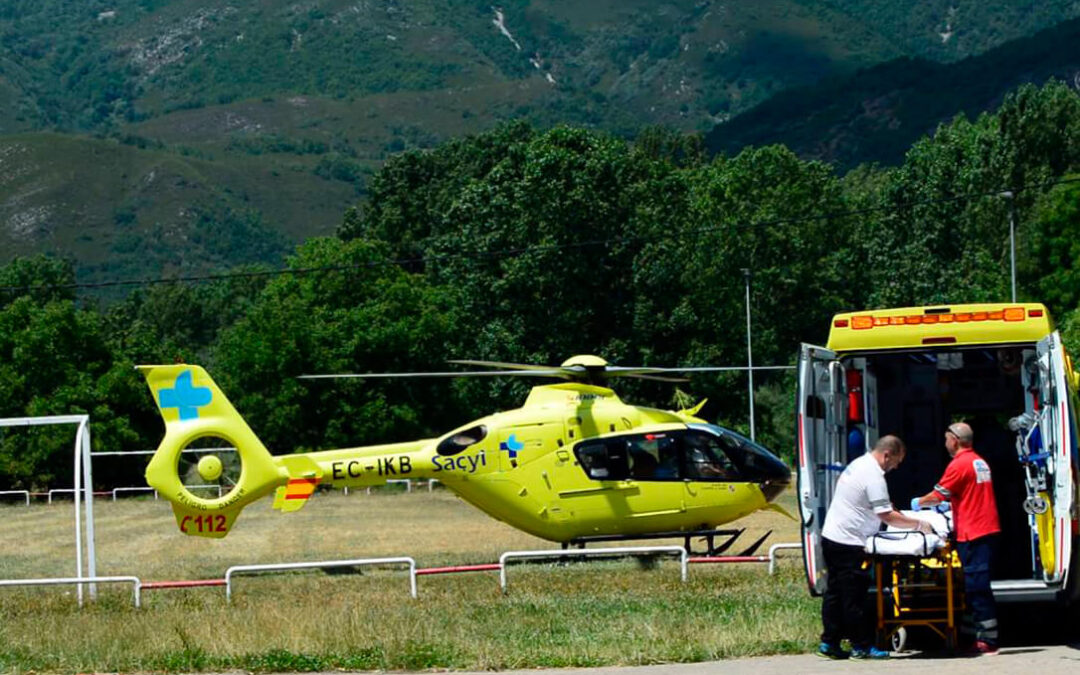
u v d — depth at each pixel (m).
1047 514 18.58
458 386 87.88
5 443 81.75
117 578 26.94
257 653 20.09
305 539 45.12
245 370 85.38
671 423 33.75
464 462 33.59
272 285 94.25
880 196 113.62
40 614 26.05
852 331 20.27
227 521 32.94
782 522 45.94
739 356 95.38
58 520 59.22
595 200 88.50
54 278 153.25
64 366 84.25
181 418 32.91
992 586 18.61
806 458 19.30
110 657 20.28
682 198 96.00
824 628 18.69
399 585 29.41
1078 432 18.66
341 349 86.06
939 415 22.47
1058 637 19.94
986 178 98.06
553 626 22.17
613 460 33.31
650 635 20.58
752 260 97.19
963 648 18.88
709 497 33.22
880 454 18.67
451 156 131.00
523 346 87.19
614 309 90.81
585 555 31.12
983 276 89.75
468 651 19.83
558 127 95.00
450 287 91.75
